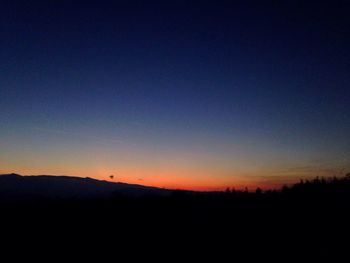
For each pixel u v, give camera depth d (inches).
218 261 808.3
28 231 1295.5
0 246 1026.7
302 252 825.5
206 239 1094.4
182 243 1045.2
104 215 1774.1
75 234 1231.5
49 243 1070.4
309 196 1711.4
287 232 1082.1
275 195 1983.3
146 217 1684.3
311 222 1206.9
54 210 1951.3
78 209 1985.7
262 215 1493.6
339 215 1268.5
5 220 1595.7
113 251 951.6
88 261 837.2
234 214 1617.9
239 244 979.3
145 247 998.4
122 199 2262.6
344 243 872.3
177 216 1694.1
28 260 851.4
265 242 975.0
